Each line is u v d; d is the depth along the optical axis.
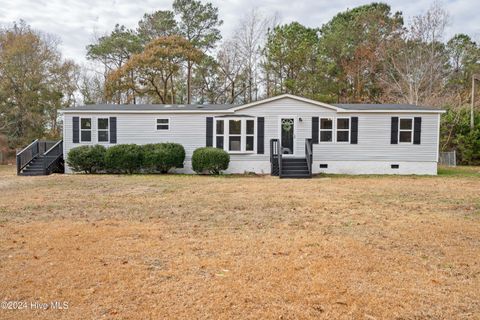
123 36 33.09
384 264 4.35
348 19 33.47
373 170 16.31
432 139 16.12
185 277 3.93
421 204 8.38
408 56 27.38
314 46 30.19
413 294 3.54
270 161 16.28
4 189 10.97
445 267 4.27
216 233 5.76
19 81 28.36
